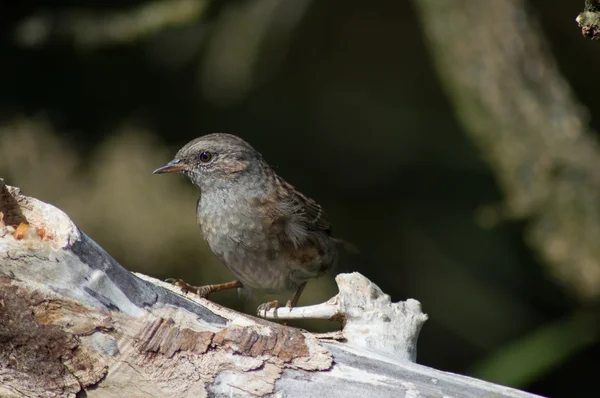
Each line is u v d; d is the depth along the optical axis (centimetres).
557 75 1088
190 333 517
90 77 1282
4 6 1244
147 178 1187
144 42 1274
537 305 1305
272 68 1352
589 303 1045
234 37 1266
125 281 514
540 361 1005
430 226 1359
